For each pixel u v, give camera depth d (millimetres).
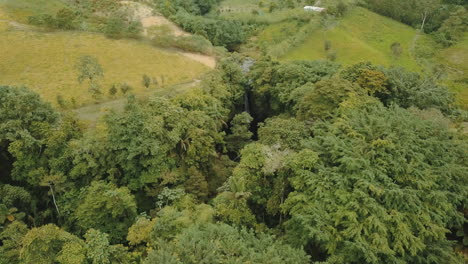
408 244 24938
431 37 90750
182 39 76938
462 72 76250
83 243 26719
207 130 44688
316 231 25250
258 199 34156
